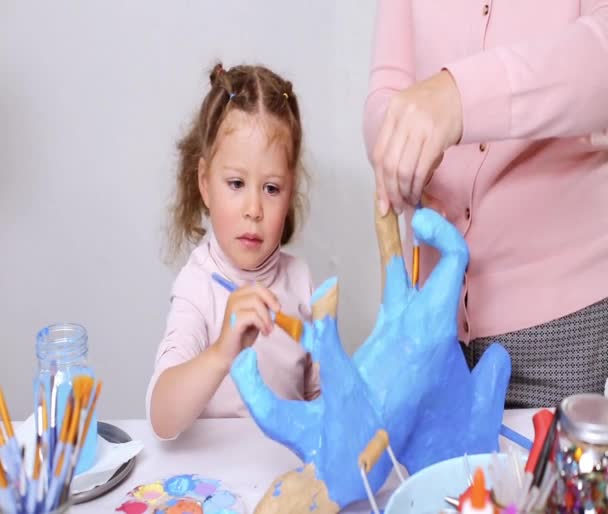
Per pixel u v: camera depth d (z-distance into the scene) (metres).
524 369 0.83
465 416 0.65
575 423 0.44
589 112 0.66
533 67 0.64
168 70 1.42
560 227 0.81
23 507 0.50
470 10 0.82
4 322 1.53
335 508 0.59
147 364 1.58
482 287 0.84
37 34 1.39
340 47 1.43
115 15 1.39
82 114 1.43
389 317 0.63
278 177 0.95
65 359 0.69
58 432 0.53
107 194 1.48
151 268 1.52
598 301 0.81
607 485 0.43
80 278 1.52
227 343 0.73
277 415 0.58
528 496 0.49
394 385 0.60
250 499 0.67
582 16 0.74
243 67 1.04
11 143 1.43
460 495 0.54
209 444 0.77
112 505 0.65
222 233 0.96
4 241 1.48
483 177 0.80
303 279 1.06
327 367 0.58
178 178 1.21
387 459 0.60
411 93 0.64
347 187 1.50
